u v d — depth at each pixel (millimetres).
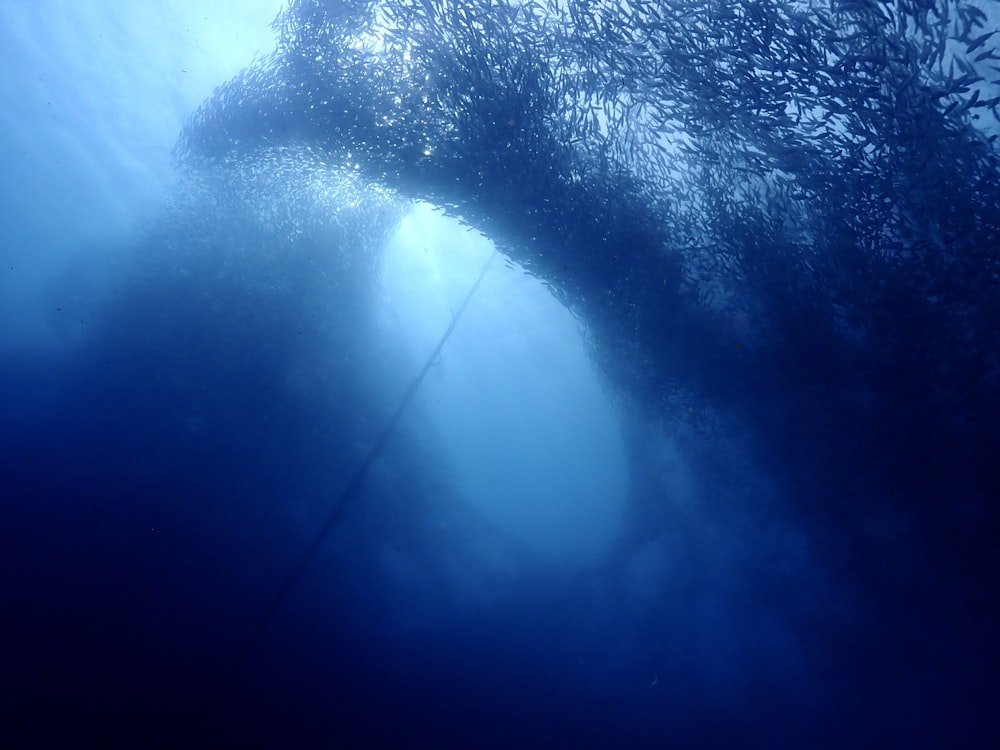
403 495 4965
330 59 4230
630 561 4348
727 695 3574
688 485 4469
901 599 3602
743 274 3693
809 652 3682
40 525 4801
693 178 3592
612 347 4508
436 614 4195
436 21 3754
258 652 3998
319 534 4738
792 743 3336
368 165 4520
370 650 3988
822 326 3518
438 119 4074
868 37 2736
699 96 3283
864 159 2996
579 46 3473
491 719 3564
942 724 3273
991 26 2504
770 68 3018
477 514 4848
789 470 3977
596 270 4129
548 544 4578
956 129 2729
